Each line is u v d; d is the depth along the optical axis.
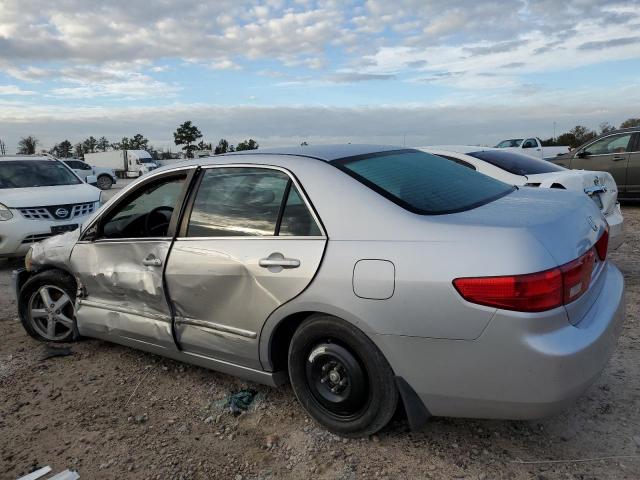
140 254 3.62
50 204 7.85
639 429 2.89
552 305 2.35
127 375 3.88
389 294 2.54
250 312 3.04
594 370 2.47
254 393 3.52
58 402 3.53
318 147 3.48
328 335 2.81
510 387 2.38
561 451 2.75
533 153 23.48
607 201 5.93
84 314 4.09
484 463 2.68
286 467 2.74
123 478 2.72
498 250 2.38
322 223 2.84
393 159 3.37
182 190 3.50
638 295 5.11
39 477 2.74
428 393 2.57
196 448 2.95
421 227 2.59
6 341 4.65
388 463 2.71
